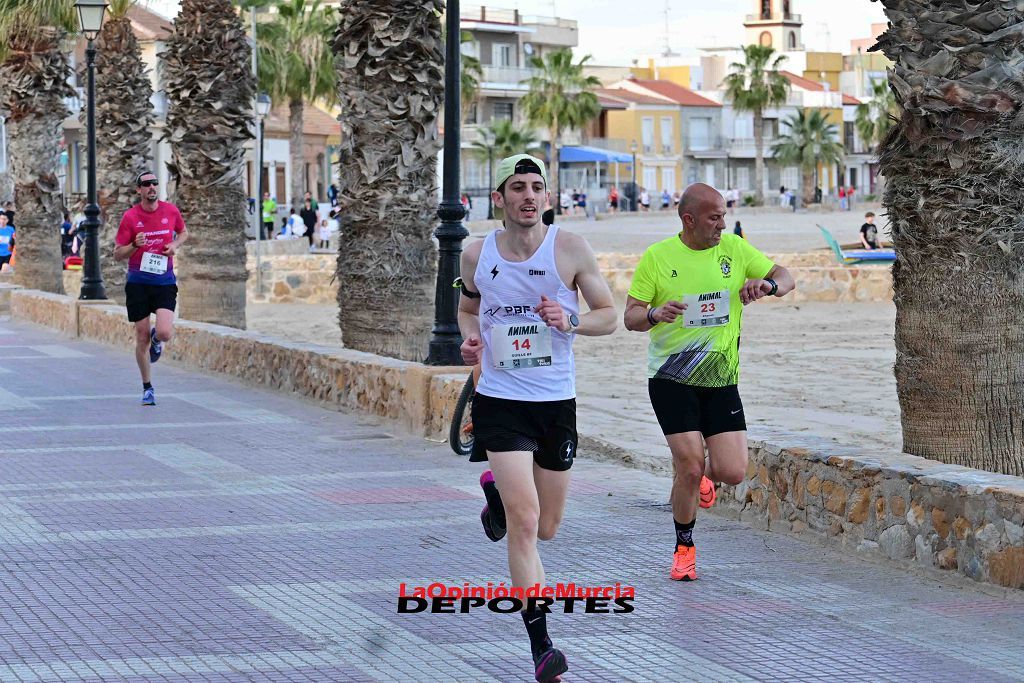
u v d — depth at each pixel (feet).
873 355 84.48
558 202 308.81
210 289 80.02
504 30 368.27
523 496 22.66
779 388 69.15
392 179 60.64
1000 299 32.53
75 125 219.20
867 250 147.84
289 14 246.27
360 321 61.26
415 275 61.21
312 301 130.21
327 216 214.07
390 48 60.08
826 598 27.50
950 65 32.01
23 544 31.81
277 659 23.53
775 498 33.37
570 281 23.16
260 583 28.50
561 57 332.19
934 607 26.76
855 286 123.75
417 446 46.03
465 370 48.39
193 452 44.60
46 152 112.57
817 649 24.20
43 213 112.57
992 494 27.48
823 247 190.19
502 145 323.98
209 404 56.13
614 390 68.28
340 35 60.80
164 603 26.96
